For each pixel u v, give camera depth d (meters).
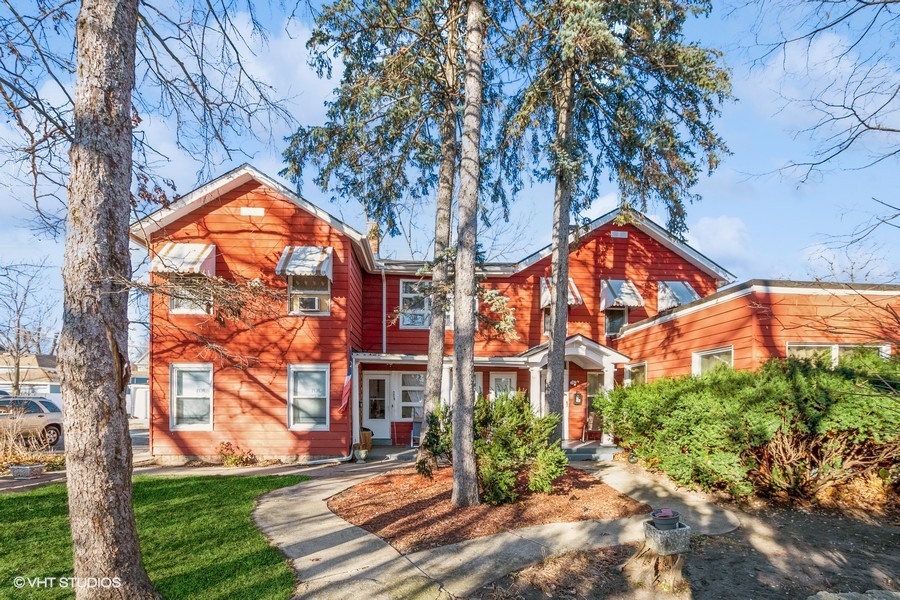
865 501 8.01
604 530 7.04
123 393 4.52
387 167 14.19
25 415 17.27
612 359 14.97
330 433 14.35
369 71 12.59
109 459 4.34
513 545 6.48
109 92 4.66
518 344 17.67
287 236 14.64
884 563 5.98
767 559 6.10
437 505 8.29
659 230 17.89
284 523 7.59
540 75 12.27
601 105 12.41
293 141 12.64
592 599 5.17
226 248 14.46
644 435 11.09
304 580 5.46
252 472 12.55
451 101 13.12
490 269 17.66
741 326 10.57
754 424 7.86
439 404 10.45
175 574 5.56
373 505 8.52
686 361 12.93
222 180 14.27
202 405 14.31
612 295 17.22
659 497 8.65
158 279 13.46
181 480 11.12
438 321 13.08
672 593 5.30
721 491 8.72
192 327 14.34
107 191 4.56
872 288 9.26
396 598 5.07
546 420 9.02
